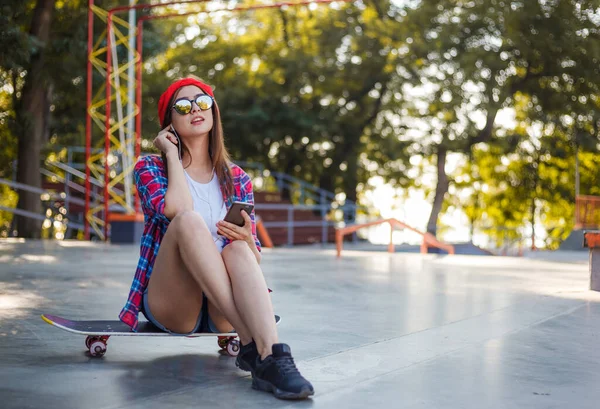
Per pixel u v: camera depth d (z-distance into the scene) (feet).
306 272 31.96
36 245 53.31
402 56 97.86
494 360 12.35
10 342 13.52
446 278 29.71
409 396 9.90
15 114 71.00
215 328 11.91
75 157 99.76
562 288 25.50
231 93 103.60
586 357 12.79
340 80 104.83
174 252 11.11
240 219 11.18
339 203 114.11
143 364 11.77
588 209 74.18
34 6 73.77
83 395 9.73
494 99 92.48
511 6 88.12
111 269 31.14
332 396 9.88
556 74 92.02
